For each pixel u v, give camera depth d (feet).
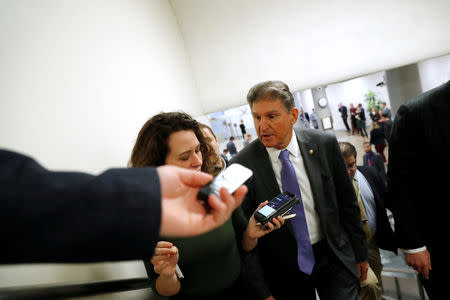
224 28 10.37
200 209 1.08
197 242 3.34
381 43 10.14
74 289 1.94
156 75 6.10
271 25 10.30
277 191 4.23
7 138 2.05
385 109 17.56
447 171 3.75
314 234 4.42
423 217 4.25
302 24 10.23
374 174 6.71
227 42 10.45
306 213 4.40
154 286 3.16
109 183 0.84
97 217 0.77
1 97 2.07
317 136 4.37
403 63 10.23
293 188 4.18
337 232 4.27
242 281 3.99
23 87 2.32
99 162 3.30
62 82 2.87
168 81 6.90
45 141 2.45
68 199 0.74
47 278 2.21
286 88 4.02
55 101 2.70
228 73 10.65
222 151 14.17
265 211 3.51
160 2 7.93
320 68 10.46
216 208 1.02
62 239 0.72
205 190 1.06
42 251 0.71
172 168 1.05
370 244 6.55
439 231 4.13
